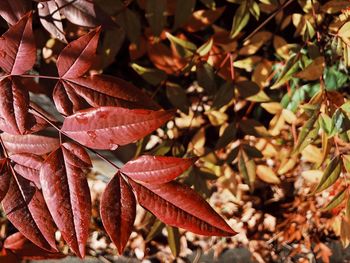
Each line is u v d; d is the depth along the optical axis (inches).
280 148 31.9
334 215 35.3
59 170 13.5
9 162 14.4
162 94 34.8
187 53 24.5
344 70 29.7
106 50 24.0
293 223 37.8
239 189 39.0
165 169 13.6
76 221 13.3
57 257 19.4
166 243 37.9
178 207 13.6
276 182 32.5
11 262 19.0
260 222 38.3
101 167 33.9
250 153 28.6
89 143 13.7
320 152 29.4
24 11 16.6
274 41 26.0
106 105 14.7
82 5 18.9
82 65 14.7
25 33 14.3
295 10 28.8
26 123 13.8
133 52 27.0
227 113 33.8
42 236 13.9
